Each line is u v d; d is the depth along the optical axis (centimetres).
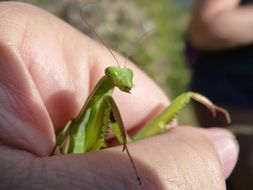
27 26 6
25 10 6
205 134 6
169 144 5
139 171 5
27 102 5
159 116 7
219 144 6
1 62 5
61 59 6
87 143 6
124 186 5
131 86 6
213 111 7
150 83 7
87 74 7
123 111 7
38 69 6
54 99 6
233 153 6
